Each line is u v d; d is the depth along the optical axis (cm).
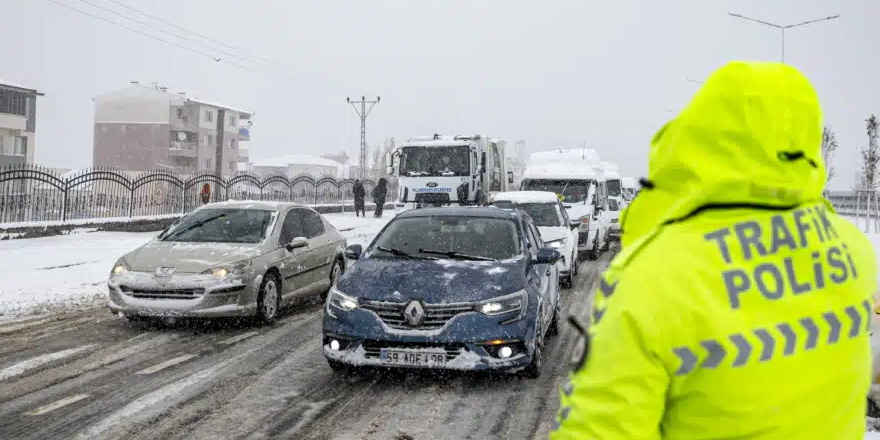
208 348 764
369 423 530
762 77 140
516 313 627
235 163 8488
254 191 2938
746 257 140
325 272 1054
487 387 631
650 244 145
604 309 146
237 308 838
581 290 1241
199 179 2572
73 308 990
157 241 930
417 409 566
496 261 703
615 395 139
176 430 506
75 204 2042
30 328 852
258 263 873
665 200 152
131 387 611
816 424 139
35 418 525
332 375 664
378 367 621
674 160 146
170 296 820
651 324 137
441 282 646
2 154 5072
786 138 138
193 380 638
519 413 558
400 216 815
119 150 7669
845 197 3344
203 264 836
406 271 672
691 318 136
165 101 7625
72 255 1537
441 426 526
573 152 2061
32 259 1446
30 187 1914
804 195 144
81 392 593
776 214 144
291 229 993
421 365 612
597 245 1784
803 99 141
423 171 2266
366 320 625
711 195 142
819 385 139
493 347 613
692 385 139
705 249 140
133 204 2253
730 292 138
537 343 654
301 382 639
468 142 2264
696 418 140
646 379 138
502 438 502
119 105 7662
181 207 2470
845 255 150
